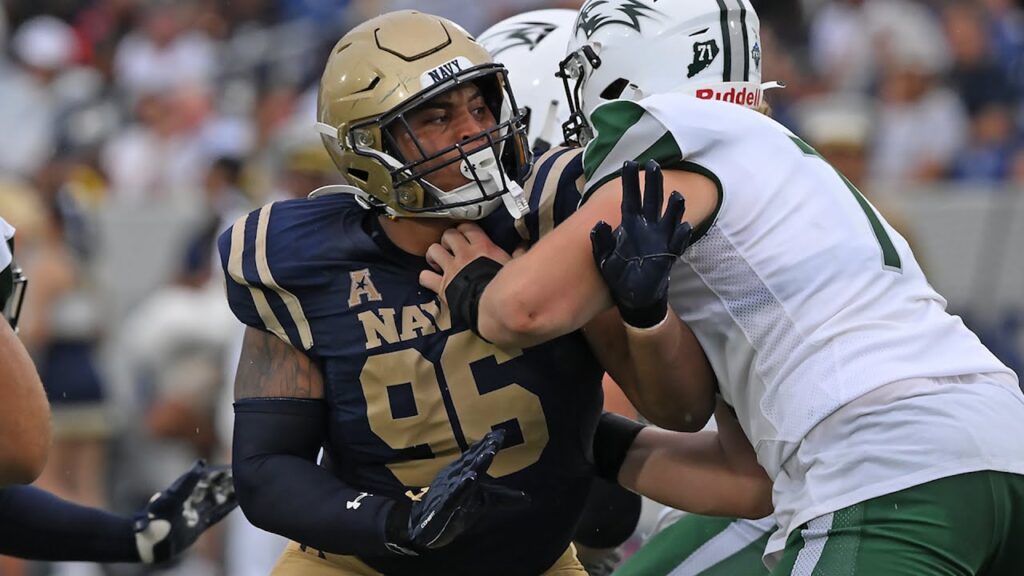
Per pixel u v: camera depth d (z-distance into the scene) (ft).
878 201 80.53
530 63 44.60
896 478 31.45
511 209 34.14
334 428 35.53
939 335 33.19
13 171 100.01
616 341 35.12
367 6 121.39
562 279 32.14
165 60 115.65
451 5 121.29
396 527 32.71
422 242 35.01
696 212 33.06
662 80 37.91
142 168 104.42
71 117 109.09
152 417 78.43
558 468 35.65
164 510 40.60
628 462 37.78
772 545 34.14
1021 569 32.55
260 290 35.24
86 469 78.28
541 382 34.91
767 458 33.81
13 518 40.47
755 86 38.70
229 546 68.64
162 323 79.51
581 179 35.14
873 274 33.30
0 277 35.53
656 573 41.34
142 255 91.56
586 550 44.27
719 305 33.81
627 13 38.37
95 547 40.70
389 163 33.96
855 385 32.17
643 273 31.76
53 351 78.64
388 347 34.63
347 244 34.96
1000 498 31.63
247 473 34.78
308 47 116.88
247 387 35.58
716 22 38.04
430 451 34.99
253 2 122.52
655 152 33.42
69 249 84.94
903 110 107.96
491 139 33.86
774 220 33.40
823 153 79.82
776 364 33.12
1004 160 104.58
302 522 33.99
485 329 32.76
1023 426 32.42
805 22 117.39
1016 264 90.12
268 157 94.94
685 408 35.40
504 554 36.01
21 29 119.96
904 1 115.85
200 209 91.66
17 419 32.40
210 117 107.65
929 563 31.09
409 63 34.01
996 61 113.50
